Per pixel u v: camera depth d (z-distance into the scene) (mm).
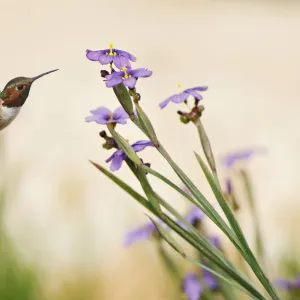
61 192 12734
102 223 12125
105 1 25141
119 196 12805
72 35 21859
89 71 18641
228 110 17078
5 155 10766
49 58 19891
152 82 18344
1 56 20078
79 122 15680
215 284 5461
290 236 11672
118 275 11070
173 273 5656
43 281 10273
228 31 22766
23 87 6133
